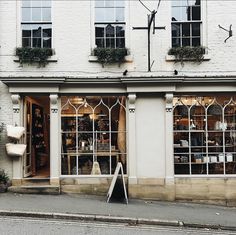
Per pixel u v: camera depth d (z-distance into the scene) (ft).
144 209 34.32
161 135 39.73
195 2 41.01
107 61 39.52
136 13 40.24
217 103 40.63
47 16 40.55
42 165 46.42
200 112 40.55
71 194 39.29
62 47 39.83
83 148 40.40
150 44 39.88
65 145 40.29
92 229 27.35
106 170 40.32
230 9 40.22
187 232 28.14
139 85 38.93
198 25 40.78
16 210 30.83
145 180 39.34
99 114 40.55
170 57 39.65
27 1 40.60
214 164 40.40
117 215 31.14
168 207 36.22
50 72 39.60
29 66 39.63
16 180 39.01
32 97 42.24
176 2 41.04
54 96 39.11
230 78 38.91
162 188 39.32
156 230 28.22
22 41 40.37
